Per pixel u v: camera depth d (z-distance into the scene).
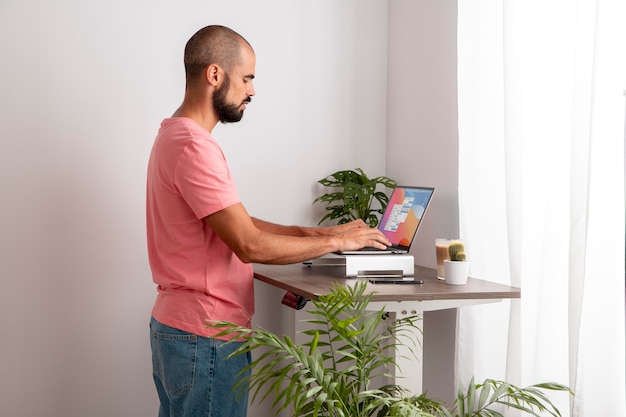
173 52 2.98
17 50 2.81
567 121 2.14
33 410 2.91
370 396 1.83
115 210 2.95
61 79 2.87
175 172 2.12
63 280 2.91
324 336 3.03
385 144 3.25
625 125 1.99
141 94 2.95
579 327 2.02
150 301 3.02
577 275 2.03
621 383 1.98
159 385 2.38
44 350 2.91
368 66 3.22
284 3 3.10
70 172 2.89
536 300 2.23
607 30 1.96
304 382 1.74
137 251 2.99
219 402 2.18
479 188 2.52
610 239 1.99
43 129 2.86
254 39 3.07
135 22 2.93
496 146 2.45
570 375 2.04
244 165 3.07
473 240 2.54
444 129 2.80
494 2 2.45
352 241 2.30
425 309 2.24
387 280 2.39
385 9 3.22
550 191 2.18
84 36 2.88
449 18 2.76
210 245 2.18
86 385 2.96
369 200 3.05
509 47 2.29
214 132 3.03
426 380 2.88
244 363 2.23
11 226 2.84
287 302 2.47
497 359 2.41
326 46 3.16
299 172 3.15
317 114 3.16
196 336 2.16
